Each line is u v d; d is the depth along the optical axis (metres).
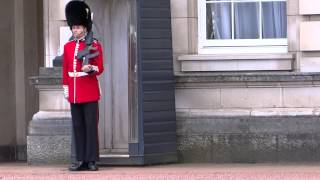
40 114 27.45
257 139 26.80
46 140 27.08
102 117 27.64
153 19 25.89
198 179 21.97
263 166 25.69
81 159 24.45
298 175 22.70
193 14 27.95
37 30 37.19
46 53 28.02
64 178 22.48
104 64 27.81
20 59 36.88
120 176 22.72
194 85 27.27
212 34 28.56
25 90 36.94
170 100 26.23
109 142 27.80
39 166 26.53
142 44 25.53
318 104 26.75
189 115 27.19
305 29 27.03
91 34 24.30
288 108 26.91
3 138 36.66
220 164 26.55
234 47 28.34
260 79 26.81
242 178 22.11
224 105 27.20
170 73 26.23
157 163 25.91
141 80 25.41
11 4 36.84
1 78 36.72
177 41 27.73
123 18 27.80
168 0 26.31
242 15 28.62
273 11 28.48
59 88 27.41
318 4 26.88
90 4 27.22
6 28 36.81
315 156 26.55
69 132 27.05
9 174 23.66
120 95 27.75
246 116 26.92
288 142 26.66
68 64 24.23
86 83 24.09
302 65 27.06
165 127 26.05
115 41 27.88
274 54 27.30
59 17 27.83
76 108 24.33
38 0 37.12
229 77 26.95
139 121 25.36
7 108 36.75
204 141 27.03
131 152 25.44
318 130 26.53
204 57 27.48
